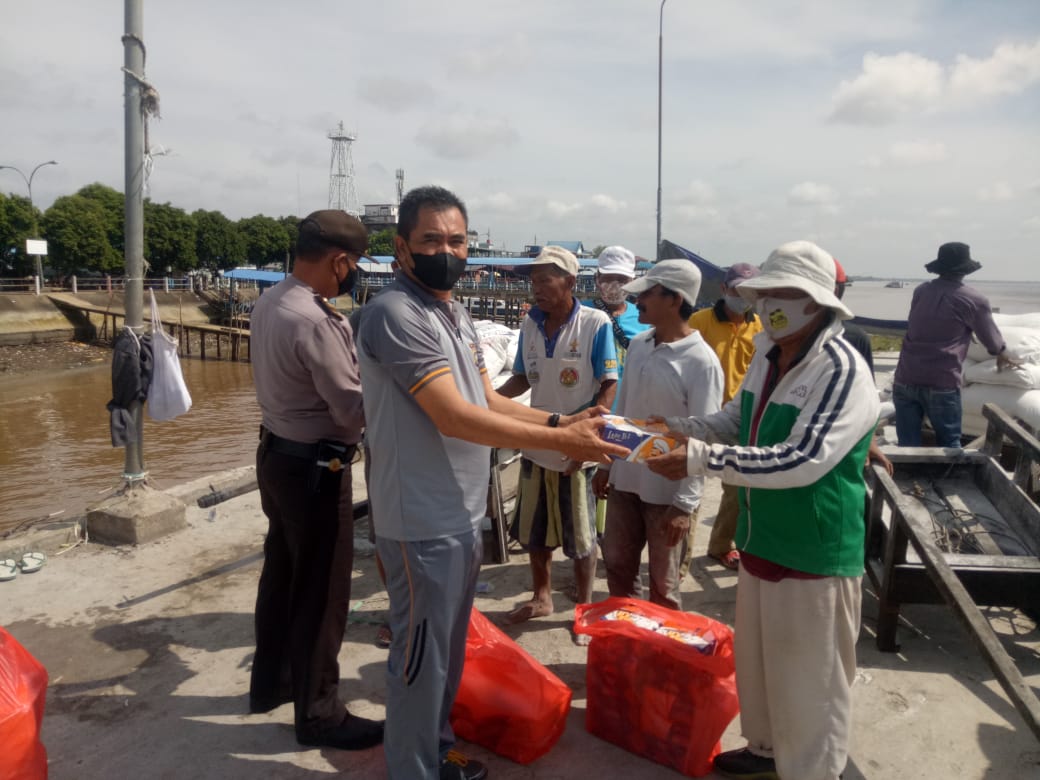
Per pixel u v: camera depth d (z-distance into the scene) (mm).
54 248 43594
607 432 2275
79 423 19203
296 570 2705
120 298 39688
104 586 4121
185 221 51812
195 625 3695
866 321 17766
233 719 2934
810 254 2152
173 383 4867
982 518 3688
